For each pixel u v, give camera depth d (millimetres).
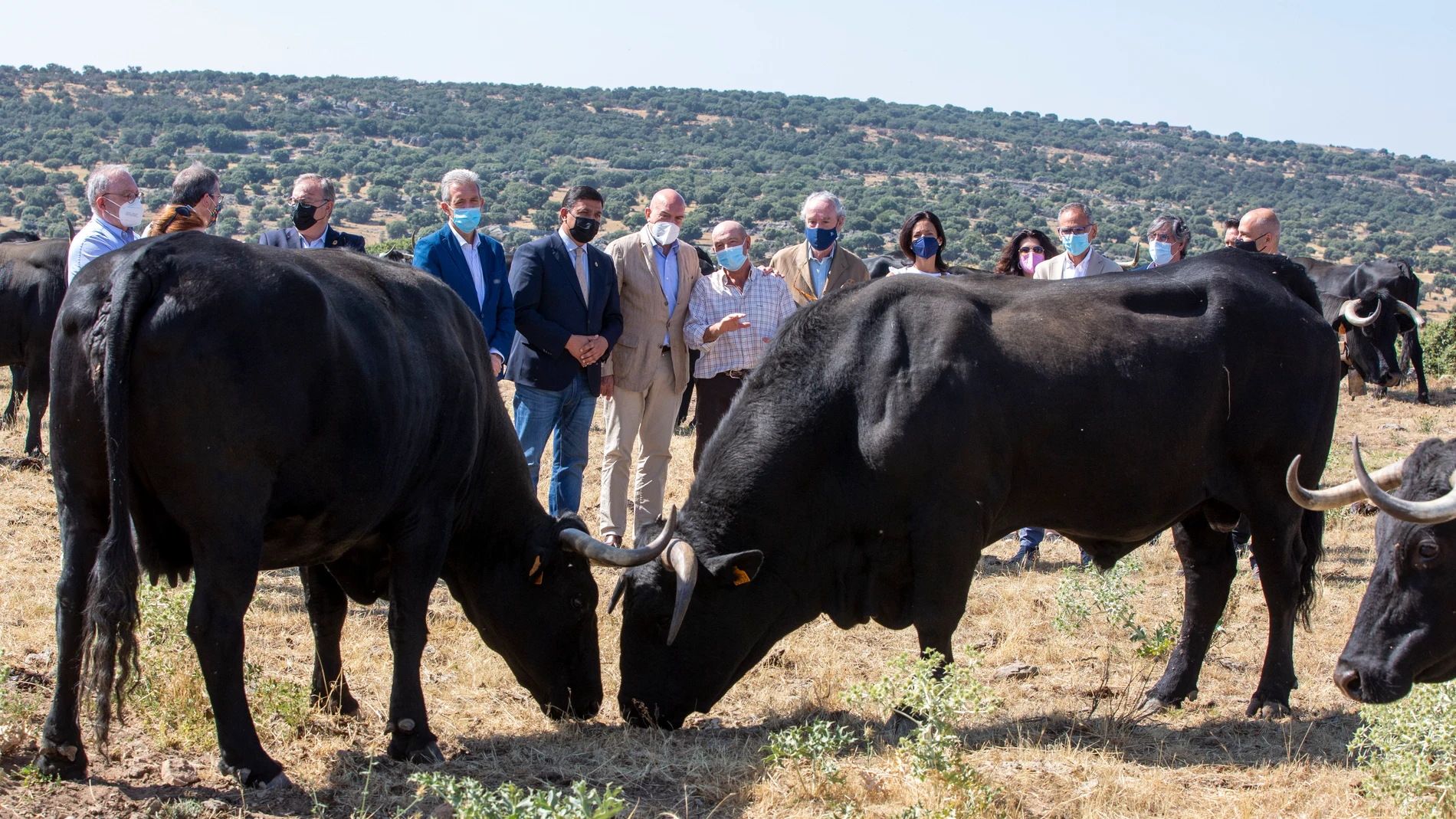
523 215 121625
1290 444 5996
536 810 3791
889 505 5504
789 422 5586
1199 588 6211
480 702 5840
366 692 5762
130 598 3953
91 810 4133
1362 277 18844
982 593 7988
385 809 4426
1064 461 5691
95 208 6141
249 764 4391
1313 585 6773
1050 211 153000
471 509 5598
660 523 5770
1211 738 5551
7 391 15430
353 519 4672
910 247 8359
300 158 156625
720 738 5520
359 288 4766
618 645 6676
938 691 4715
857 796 4605
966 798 4426
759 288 8273
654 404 8367
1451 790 4496
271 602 7039
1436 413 18047
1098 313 5828
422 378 4926
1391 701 4547
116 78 193250
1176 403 5777
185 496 4117
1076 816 4512
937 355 5449
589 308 7832
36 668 5473
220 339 4070
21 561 7387
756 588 5660
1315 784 4871
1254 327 5949
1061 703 5984
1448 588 4480
